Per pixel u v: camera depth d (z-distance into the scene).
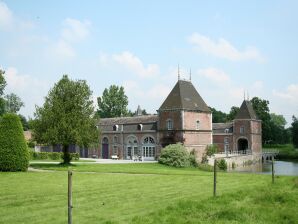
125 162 53.44
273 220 12.79
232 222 12.48
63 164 43.84
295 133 106.44
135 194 19.69
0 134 34.25
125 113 109.94
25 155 34.78
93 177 28.20
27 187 22.59
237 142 84.88
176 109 57.25
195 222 12.39
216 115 137.12
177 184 23.84
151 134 61.66
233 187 22.19
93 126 44.19
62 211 15.41
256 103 104.31
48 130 41.47
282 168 65.12
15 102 108.44
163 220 12.65
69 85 43.66
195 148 58.22
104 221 13.43
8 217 14.36
